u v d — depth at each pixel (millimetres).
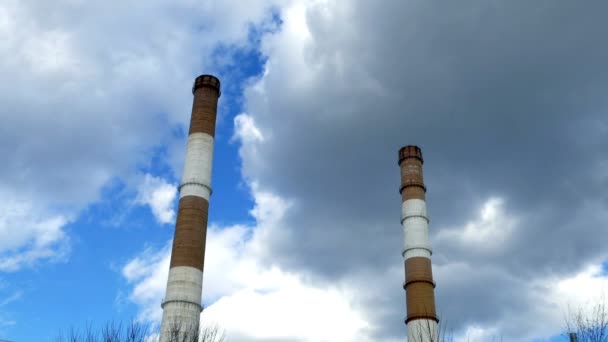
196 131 66250
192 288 56250
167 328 53438
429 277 69062
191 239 58906
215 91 70000
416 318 65812
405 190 76062
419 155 79062
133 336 32656
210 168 64812
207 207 62469
